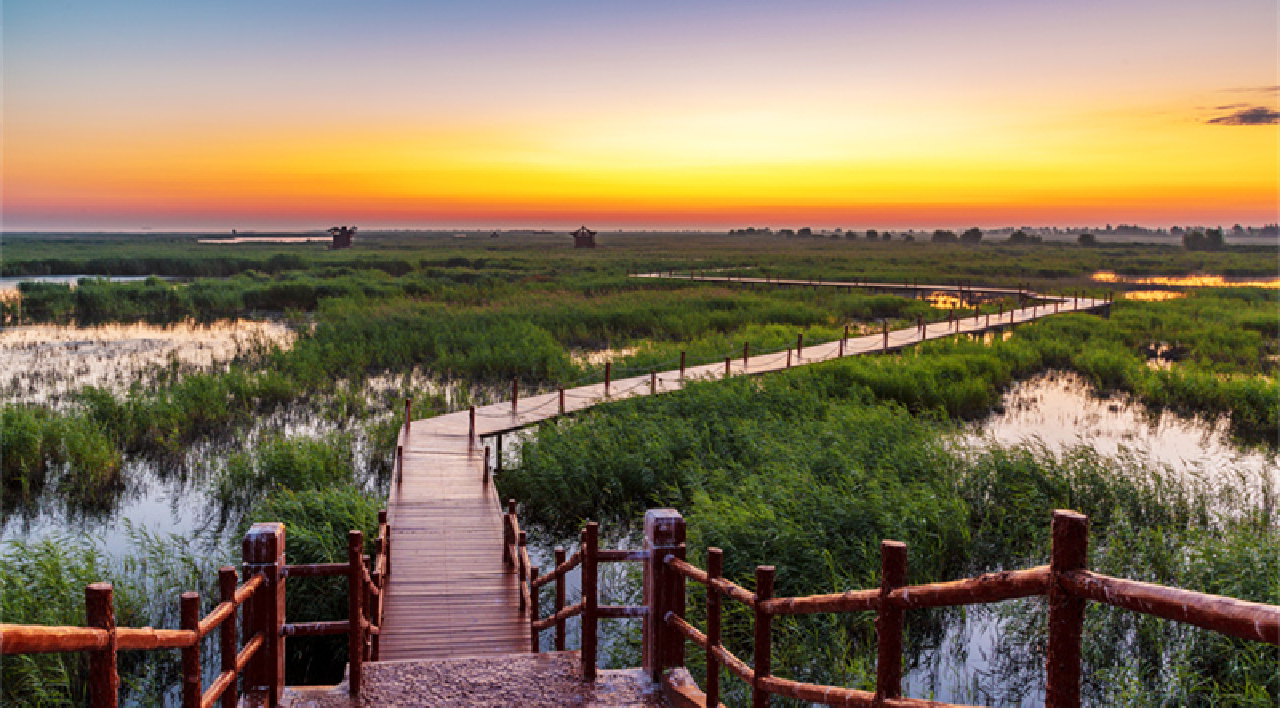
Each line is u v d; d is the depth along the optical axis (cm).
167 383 2239
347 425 1878
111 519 1312
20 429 1495
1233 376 2333
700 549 1055
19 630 228
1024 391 2408
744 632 920
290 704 510
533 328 3080
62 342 3025
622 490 1406
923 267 7569
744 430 1570
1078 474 1355
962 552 1144
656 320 3541
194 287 4522
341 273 5844
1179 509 1316
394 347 2739
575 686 546
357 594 520
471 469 1409
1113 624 920
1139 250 12975
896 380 2139
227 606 412
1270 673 770
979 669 902
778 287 5353
